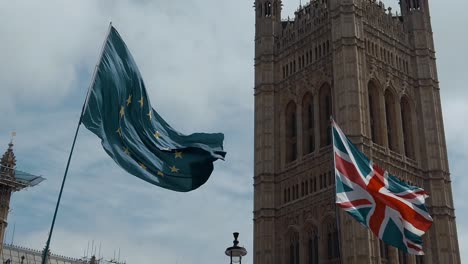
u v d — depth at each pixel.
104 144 23.52
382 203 33.38
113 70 24.34
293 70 87.00
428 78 86.12
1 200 61.97
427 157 81.31
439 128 83.62
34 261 102.50
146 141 24.97
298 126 83.00
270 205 81.25
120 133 24.23
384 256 71.38
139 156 24.56
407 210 33.78
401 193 34.12
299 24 88.69
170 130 26.05
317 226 74.38
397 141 80.25
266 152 84.50
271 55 90.50
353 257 67.88
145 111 25.16
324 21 84.50
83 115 22.80
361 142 73.38
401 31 88.06
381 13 86.19
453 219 78.69
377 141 78.12
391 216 33.34
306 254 75.19
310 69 84.06
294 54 87.75
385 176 34.34
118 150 24.00
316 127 79.94
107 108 24.02
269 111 87.12
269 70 89.69
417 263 74.56
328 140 78.69
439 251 75.75
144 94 25.25
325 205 74.25
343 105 76.12
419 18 89.94
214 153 25.91
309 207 76.38
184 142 25.94
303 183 78.81
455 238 77.56
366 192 33.25
